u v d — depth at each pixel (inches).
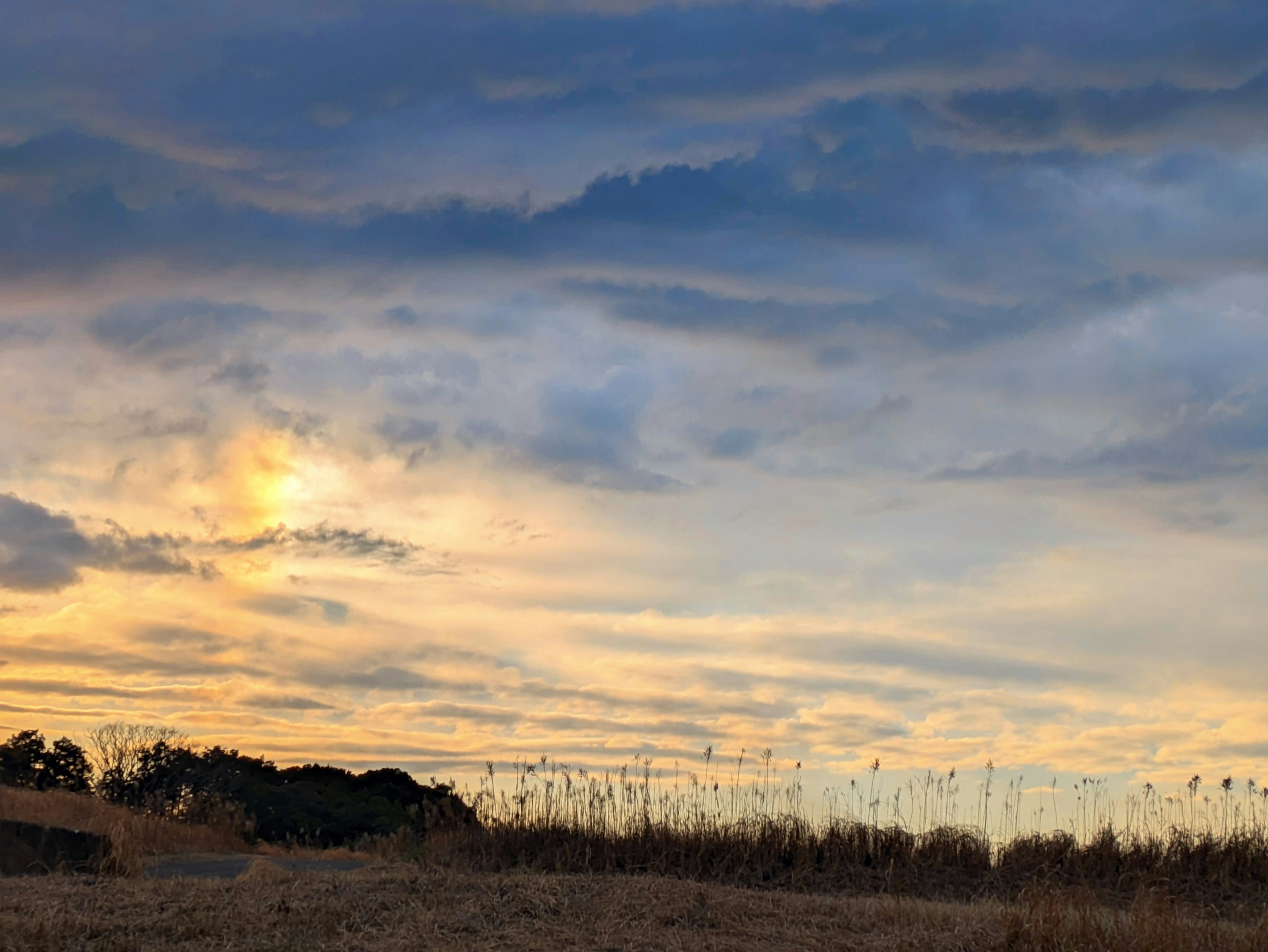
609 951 403.9
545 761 700.7
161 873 621.6
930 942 426.6
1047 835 687.7
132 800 999.6
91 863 553.9
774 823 696.4
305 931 412.8
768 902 497.0
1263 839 666.2
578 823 681.6
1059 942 422.0
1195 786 693.3
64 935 394.9
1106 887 637.9
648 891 494.3
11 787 865.5
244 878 516.1
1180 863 659.4
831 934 442.6
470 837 669.3
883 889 637.3
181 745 1104.2
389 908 450.0
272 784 1256.8
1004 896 623.5
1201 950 419.8
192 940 398.6
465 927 426.9
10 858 536.7
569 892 489.1
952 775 713.6
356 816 1213.7
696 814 697.0
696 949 406.0
